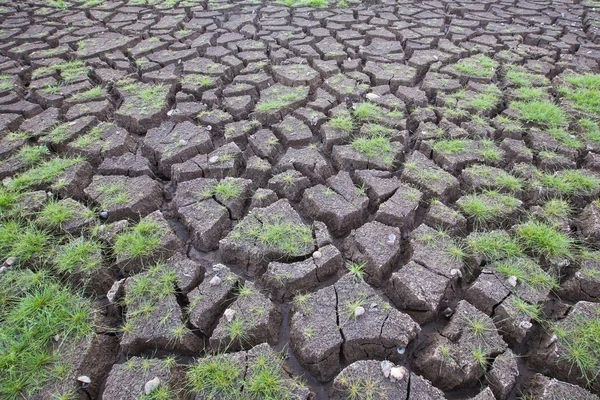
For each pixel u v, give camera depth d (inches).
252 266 137.1
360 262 136.9
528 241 140.7
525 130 200.2
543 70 257.0
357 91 229.0
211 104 221.1
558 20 334.0
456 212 150.6
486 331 112.6
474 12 350.9
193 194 159.0
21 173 172.6
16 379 104.0
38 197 155.8
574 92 233.0
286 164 175.3
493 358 108.7
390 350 110.8
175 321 116.3
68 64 259.9
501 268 130.4
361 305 117.6
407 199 155.7
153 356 115.0
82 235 141.8
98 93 225.8
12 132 198.5
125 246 137.2
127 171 173.0
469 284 133.2
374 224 146.6
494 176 168.4
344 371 103.0
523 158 179.2
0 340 112.0
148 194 159.9
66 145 187.2
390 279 128.6
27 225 146.9
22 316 117.1
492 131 197.8
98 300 130.3
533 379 107.7
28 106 217.3
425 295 121.3
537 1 375.6
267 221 145.9
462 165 177.2
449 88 233.0
